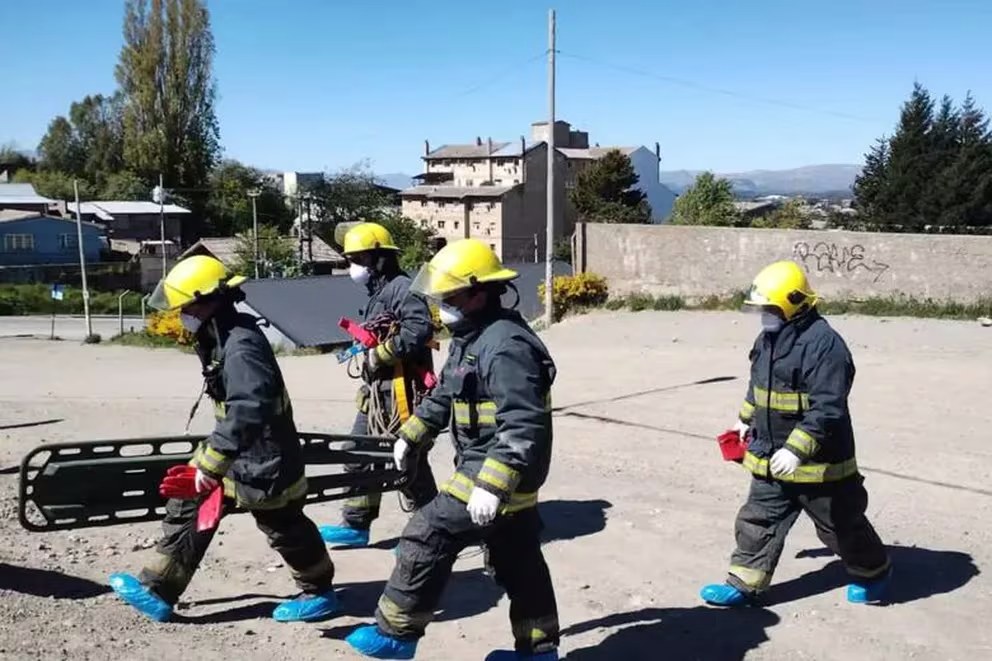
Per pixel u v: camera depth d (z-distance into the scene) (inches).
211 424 422.6
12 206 3422.7
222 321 174.1
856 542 199.6
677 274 863.1
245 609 196.9
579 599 209.9
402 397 229.9
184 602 199.5
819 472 191.3
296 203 3501.5
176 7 3462.1
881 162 2327.8
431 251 3189.0
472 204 3341.5
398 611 159.5
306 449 207.9
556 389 506.6
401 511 281.1
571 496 292.5
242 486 179.3
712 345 674.8
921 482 301.3
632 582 219.9
